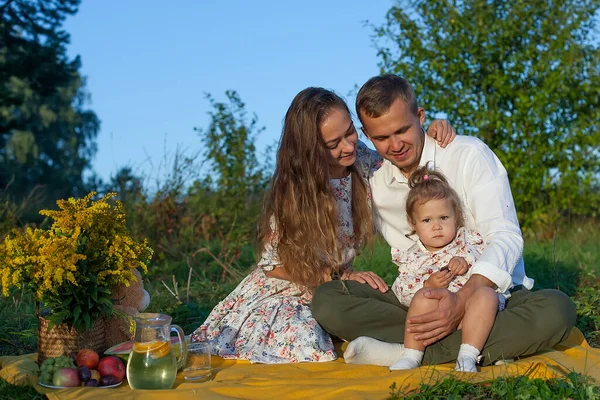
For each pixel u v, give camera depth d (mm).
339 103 3912
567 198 10078
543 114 9906
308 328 3750
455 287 3686
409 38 10500
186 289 6191
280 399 2988
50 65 23094
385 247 8273
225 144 9680
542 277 6184
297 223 3912
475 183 3834
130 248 3602
